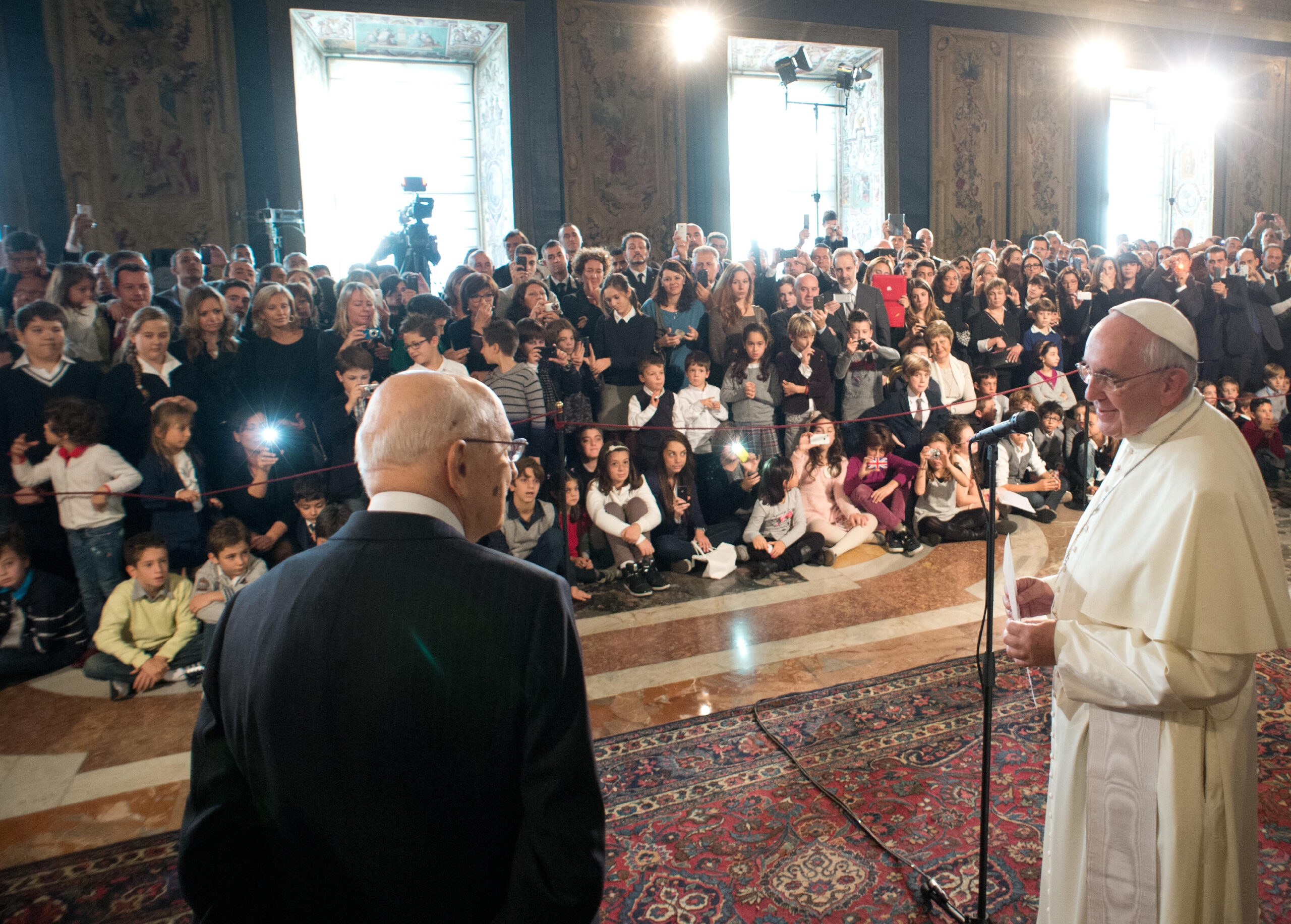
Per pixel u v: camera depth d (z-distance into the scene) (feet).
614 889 7.50
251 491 13.74
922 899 7.25
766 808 8.61
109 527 12.71
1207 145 44.65
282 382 14.24
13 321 13.43
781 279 18.81
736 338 17.60
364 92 35.94
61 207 27.86
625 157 34.32
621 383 17.03
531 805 3.33
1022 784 8.86
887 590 15.06
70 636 12.53
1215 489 4.88
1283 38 44.70
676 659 12.36
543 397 15.23
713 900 7.34
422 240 27.86
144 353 13.35
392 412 3.71
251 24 29.60
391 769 3.25
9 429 12.55
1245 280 23.72
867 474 17.66
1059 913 5.49
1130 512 5.26
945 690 10.98
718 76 35.22
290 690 3.31
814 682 11.46
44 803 9.15
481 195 37.45
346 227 36.29
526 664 3.35
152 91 28.68
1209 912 4.93
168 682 11.95
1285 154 45.57
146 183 28.86
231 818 3.54
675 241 23.63
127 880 7.80
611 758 9.61
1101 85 41.22
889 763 9.35
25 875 7.89
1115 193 46.16
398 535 3.54
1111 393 5.33
